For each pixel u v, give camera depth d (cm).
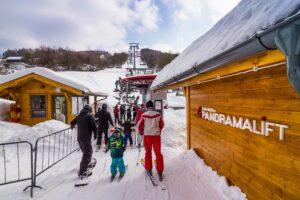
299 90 169
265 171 323
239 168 404
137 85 1980
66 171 653
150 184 525
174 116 2011
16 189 528
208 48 338
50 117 1423
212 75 373
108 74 6819
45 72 1335
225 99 454
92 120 589
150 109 583
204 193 450
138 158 779
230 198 402
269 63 246
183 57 573
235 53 229
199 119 645
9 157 764
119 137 582
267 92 312
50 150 860
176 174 579
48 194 497
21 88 1420
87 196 480
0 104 1398
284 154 281
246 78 367
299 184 255
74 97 1555
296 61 161
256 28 196
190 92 748
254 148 351
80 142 591
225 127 461
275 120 297
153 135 569
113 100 3180
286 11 165
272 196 307
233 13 366
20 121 1417
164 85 626
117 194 482
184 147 1069
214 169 527
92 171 646
